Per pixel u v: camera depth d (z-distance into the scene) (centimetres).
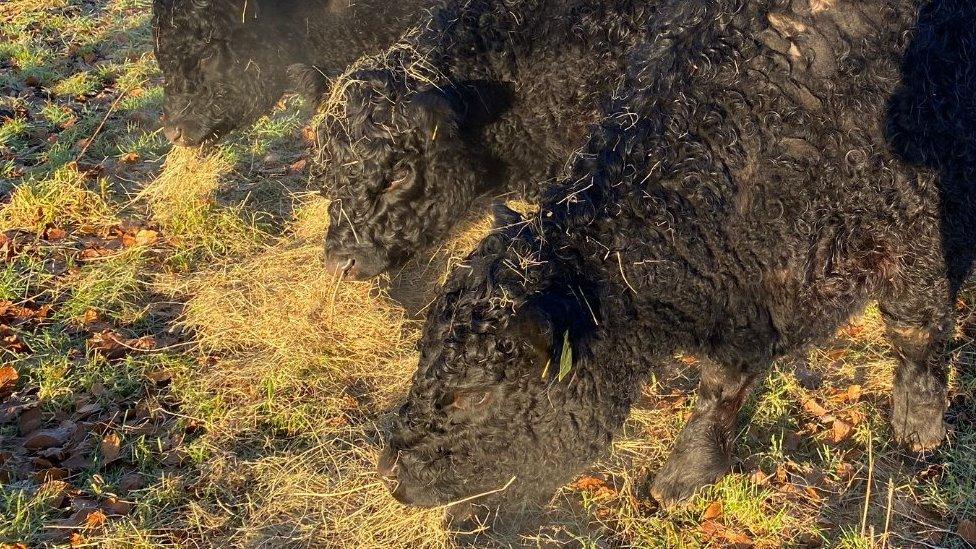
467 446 335
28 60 902
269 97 645
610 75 512
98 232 653
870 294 422
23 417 483
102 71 892
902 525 421
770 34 381
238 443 477
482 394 326
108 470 459
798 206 381
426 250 543
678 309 364
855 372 520
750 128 373
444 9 542
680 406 494
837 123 379
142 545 407
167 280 603
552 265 339
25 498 427
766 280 387
